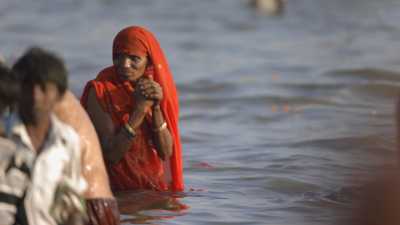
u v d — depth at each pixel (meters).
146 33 25.56
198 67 64.19
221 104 46.84
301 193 27.00
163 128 25.66
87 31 91.75
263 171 29.81
